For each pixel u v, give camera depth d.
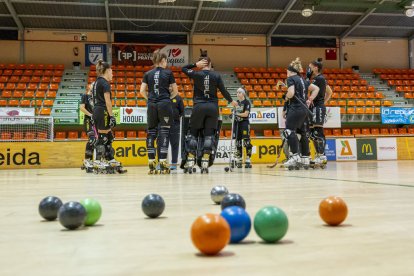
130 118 13.50
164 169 6.14
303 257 1.09
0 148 11.36
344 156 13.82
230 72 19.11
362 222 1.65
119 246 1.26
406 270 0.95
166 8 16.92
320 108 7.54
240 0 16.77
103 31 18.53
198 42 19.34
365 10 18.16
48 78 16.98
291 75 6.78
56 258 1.11
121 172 6.82
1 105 14.76
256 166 9.89
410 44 20.89
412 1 16.16
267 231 1.23
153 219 1.79
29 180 5.13
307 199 2.48
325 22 19.02
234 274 0.93
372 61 20.80
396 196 2.60
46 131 12.32
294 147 6.85
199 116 5.94
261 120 14.42
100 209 1.68
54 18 17.41
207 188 3.38
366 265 1.00
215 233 1.07
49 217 1.78
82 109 7.72
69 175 6.42
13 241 1.36
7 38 17.94
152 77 5.93
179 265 1.02
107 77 6.52
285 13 17.53
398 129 16.44
